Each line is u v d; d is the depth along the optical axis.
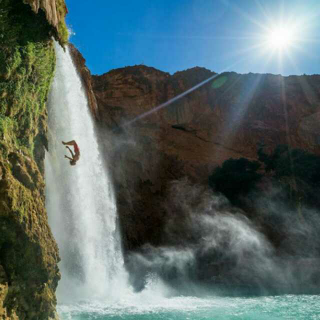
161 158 56.72
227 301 16.86
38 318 7.18
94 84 69.56
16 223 6.86
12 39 8.41
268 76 77.75
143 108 66.25
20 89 8.72
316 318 12.06
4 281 6.49
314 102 75.69
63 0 11.30
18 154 7.97
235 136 68.62
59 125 18.83
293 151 48.94
